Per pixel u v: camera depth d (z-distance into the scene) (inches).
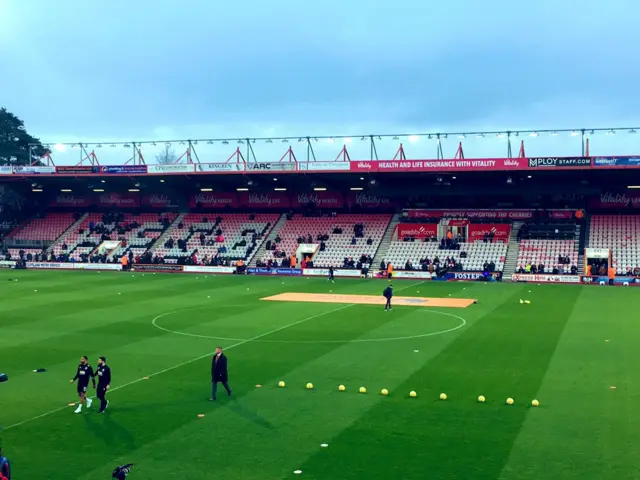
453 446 816.9
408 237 3420.3
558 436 846.5
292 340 1498.5
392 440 840.9
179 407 992.2
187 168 3383.4
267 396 1047.0
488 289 2573.8
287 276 3191.4
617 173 2994.6
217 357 1031.6
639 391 1050.1
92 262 3641.7
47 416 954.7
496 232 3299.7
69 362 1294.3
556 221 3267.7
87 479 733.3
